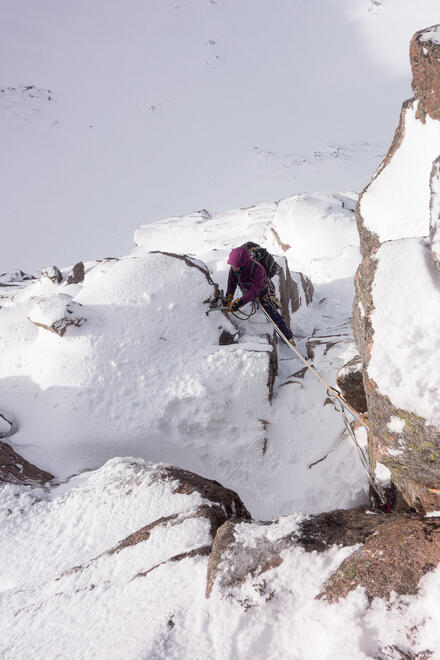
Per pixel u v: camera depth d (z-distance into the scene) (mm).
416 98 3660
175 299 5184
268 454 4348
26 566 2857
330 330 6438
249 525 2195
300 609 1738
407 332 2096
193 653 1752
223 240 15867
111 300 5195
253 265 5184
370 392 2115
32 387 4742
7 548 3057
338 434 4188
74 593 2363
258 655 1681
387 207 3895
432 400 1845
